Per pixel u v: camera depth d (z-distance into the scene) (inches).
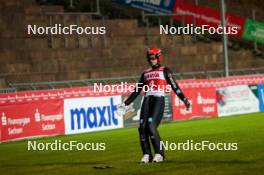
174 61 4490.7
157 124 1692.9
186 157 1836.9
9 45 4005.9
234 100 3604.8
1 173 1704.0
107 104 3034.0
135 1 4918.8
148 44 4596.5
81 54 4212.6
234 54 4881.9
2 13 4121.6
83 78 4060.0
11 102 2667.3
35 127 2753.4
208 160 1748.3
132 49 4456.2
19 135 2694.4
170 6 4945.9
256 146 2063.2
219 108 3521.2
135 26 4665.4
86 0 4842.5
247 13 5383.9
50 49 4116.6
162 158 1721.2
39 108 2768.2
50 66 4010.8
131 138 2581.2
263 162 1665.8
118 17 4933.6
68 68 4074.8
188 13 4928.6
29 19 4259.4
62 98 2859.3
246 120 3216.0
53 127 2822.3
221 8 3570.4
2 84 3683.6
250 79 3710.6
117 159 1894.7
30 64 3939.5
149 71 1683.1
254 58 5027.1
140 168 1625.2
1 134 2625.5
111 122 3048.7
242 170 1528.1
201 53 4724.4
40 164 1875.0
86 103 2947.8
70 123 2881.4
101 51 4301.2
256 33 5177.2
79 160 1925.4
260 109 3759.8
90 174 1577.3
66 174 1609.3
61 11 4507.9
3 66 3828.7
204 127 2915.8
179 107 3331.7
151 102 1680.6
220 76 4407.0
